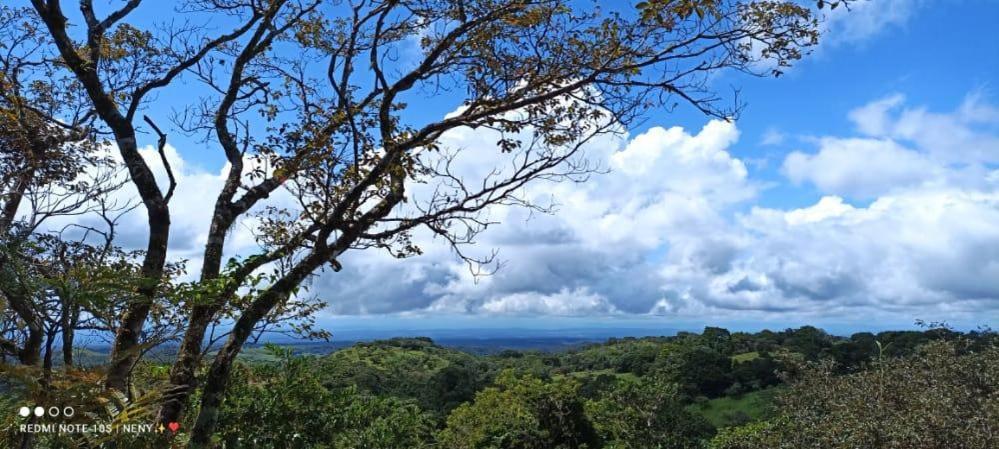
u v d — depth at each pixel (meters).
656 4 6.30
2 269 4.28
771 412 19.16
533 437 29.95
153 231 8.07
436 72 9.61
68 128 8.94
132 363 5.45
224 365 7.35
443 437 26.52
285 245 8.52
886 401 13.20
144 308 6.24
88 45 9.07
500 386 35.88
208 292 6.53
